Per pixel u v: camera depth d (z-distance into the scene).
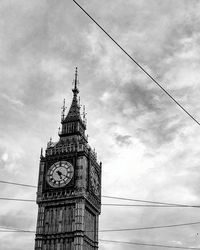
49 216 98.75
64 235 95.12
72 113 115.50
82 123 114.75
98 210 105.44
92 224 102.19
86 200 99.75
